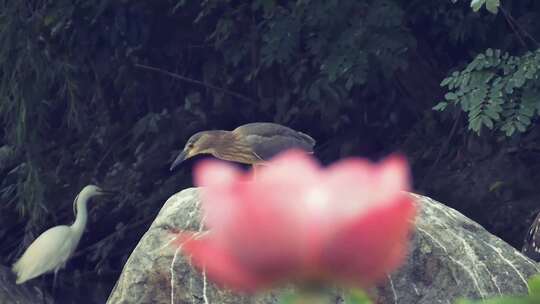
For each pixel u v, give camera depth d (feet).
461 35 45.57
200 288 24.70
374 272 5.58
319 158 51.06
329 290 5.83
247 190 5.70
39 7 50.78
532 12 45.85
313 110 50.49
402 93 50.34
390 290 24.64
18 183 51.31
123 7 50.93
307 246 5.57
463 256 25.35
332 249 5.57
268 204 5.62
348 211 5.58
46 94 51.78
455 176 47.50
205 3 50.70
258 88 52.47
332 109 47.98
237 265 5.62
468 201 46.29
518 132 44.45
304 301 5.61
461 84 38.04
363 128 50.78
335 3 44.11
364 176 5.67
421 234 25.31
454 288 24.94
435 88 49.39
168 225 25.67
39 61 49.03
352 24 44.14
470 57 48.49
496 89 37.35
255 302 24.08
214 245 5.67
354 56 43.60
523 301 5.89
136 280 25.30
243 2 50.85
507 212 45.11
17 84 49.14
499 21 46.52
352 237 5.57
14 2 48.98
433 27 47.60
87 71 53.11
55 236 49.47
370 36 43.80
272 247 5.58
